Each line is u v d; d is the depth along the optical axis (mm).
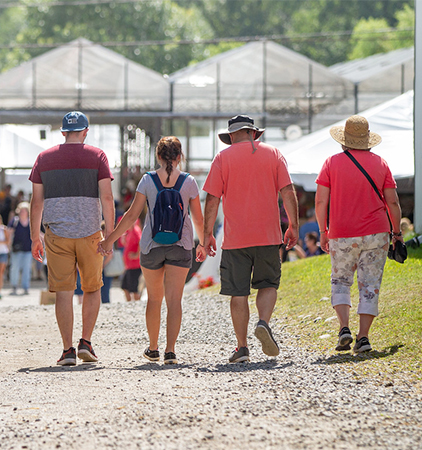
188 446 10891
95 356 20250
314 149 50594
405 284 25578
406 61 88312
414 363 16953
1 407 13914
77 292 39156
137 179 88312
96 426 12219
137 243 43469
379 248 19438
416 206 37438
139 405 13672
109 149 94875
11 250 58812
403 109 52000
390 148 48125
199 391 14922
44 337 26250
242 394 14539
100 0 185750
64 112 86875
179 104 87500
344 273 19688
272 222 18812
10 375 17938
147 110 87375
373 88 88438
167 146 19859
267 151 18938
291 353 20312
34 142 82625
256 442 11070
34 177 20031
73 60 86938
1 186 96625
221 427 11945
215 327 26984
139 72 87125
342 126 20625
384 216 19547
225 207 18953
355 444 10961
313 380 15828
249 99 88062
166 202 19453
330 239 19766
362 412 12898
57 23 190625
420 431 11688
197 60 190250
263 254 18781
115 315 32250
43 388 15695
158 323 20547
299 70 88062
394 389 14703
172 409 13273
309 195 64312
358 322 22438
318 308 26750
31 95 87125
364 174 19484
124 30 186875
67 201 19812
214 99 87750
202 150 88188
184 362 19938
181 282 19750
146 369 18359
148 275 20016
